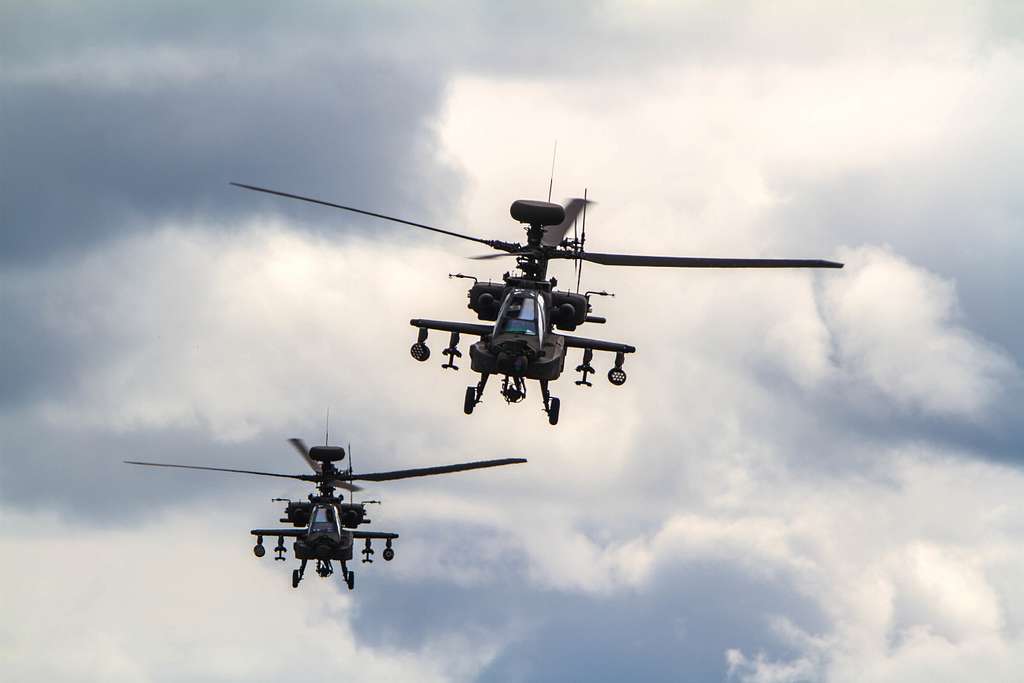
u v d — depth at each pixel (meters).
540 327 146.38
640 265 151.88
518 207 151.88
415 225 151.12
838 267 141.50
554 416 149.88
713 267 146.50
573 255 154.88
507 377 147.62
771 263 144.00
